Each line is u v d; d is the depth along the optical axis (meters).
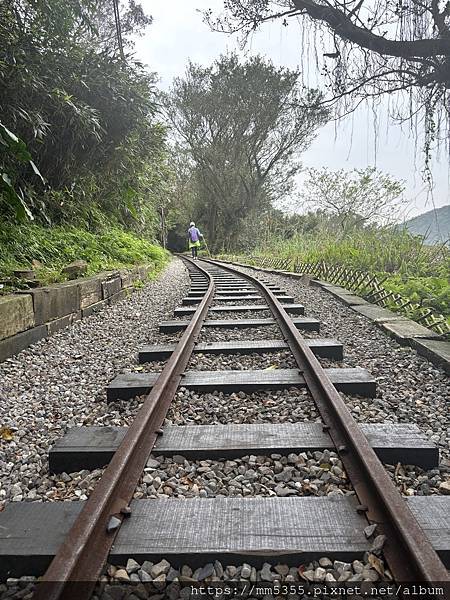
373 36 5.83
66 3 8.93
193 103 33.38
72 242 9.84
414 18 5.62
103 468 2.78
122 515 2.14
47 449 3.14
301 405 3.58
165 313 8.15
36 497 2.54
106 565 1.88
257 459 2.80
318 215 22.16
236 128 33.06
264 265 19.81
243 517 2.14
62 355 5.46
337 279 11.04
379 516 2.08
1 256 7.37
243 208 35.16
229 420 3.39
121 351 5.65
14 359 5.11
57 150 10.12
